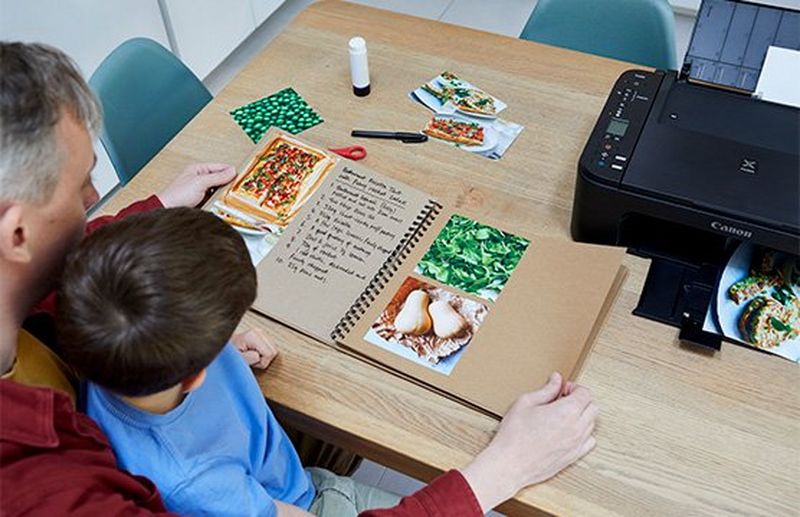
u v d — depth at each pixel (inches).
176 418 29.7
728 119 41.8
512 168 48.3
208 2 97.3
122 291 23.2
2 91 24.2
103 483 26.2
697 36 44.1
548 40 64.4
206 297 23.9
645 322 39.7
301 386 38.5
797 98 42.1
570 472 34.6
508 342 38.6
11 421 24.3
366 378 38.5
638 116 42.5
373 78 55.6
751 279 40.5
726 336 38.5
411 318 39.9
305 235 43.7
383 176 46.6
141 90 58.6
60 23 77.9
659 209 39.5
